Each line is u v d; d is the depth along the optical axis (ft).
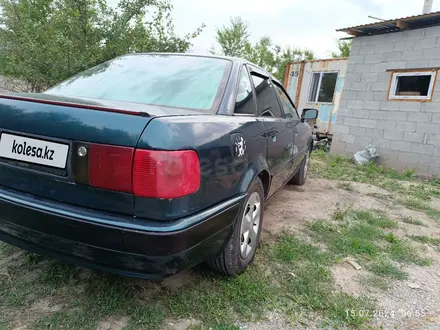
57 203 5.12
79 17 19.92
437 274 8.59
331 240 9.90
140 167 4.62
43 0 24.40
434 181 20.97
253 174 7.20
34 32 19.79
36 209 5.06
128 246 4.75
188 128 5.19
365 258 9.04
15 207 5.23
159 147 4.65
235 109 7.23
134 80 7.55
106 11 21.13
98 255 4.96
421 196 16.65
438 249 10.23
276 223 10.95
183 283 6.93
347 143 27.73
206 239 5.56
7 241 5.84
